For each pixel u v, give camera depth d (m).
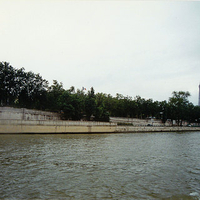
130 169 21.38
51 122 65.62
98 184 16.25
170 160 27.25
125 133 85.44
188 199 13.80
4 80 72.06
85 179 17.48
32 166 21.41
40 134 62.06
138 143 47.06
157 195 14.33
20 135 56.38
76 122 71.81
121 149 36.00
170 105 132.12
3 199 12.95
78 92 112.06
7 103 78.19
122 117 114.69
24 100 80.62
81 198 13.42
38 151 30.62
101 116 96.75
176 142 53.03
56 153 29.48
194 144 49.69
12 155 26.88
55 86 99.19
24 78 79.81
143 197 13.88
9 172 18.97
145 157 28.78
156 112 128.88
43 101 86.56
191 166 23.86
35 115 72.50
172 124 141.75
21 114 66.94
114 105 114.81
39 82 84.31
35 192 14.26
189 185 16.70
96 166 22.25
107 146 39.47
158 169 21.78
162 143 49.16
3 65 74.12
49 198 13.30
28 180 16.81
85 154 29.48
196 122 164.25
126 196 13.96
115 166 22.55
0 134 56.50
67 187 15.40
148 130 99.25
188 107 145.38
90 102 89.38
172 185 16.56
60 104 82.44
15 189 14.73
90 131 76.19
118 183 16.64
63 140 47.75
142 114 131.00
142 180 17.62
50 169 20.42
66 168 21.02
